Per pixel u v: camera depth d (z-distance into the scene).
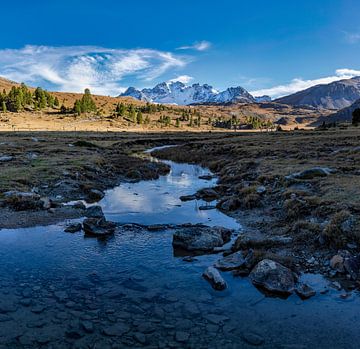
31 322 10.44
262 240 16.84
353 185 23.77
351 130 105.94
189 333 9.95
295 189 25.64
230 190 31.75
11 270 14.40
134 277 13.80
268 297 12.12
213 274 13.27
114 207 26.59
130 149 86.69
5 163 43.50
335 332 10.05
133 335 9.83
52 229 20.47
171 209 25.95
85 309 11.24
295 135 95.44
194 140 110.75
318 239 16.20
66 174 35.59
